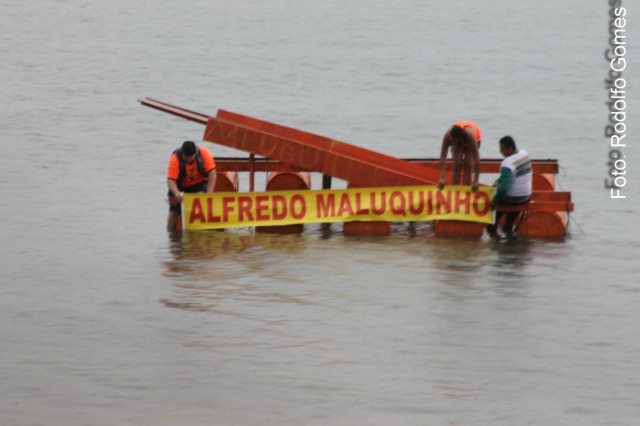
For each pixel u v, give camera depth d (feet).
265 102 201.16
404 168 100.99
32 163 129.90
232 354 64.85
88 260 85.71
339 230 97.04
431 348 65.98
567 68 252.83
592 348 66.23
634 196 113.91
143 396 58.80
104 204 107.34
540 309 73.61
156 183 118.73
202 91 216.74
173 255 87.35
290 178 99.14
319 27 368.68
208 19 394.73
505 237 94.22
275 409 57.11
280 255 87.40
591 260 86.53
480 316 72.02
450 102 198.29
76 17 393.91
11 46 296.10
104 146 143.95
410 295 76.48
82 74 237.86
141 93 211.00
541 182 102.89
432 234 95.35
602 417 56.44
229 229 97.14
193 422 55.57
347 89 219.00
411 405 57.67
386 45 312.50
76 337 67.77
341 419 55.93
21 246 90.22
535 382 60.90
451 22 385.70
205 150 96.58
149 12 416.87
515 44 313.94
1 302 74.74
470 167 96.68
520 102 197.88
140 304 74.28
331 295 76.38
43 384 60.34
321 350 65.51
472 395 59.06
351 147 102.78
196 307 73.67
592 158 139.85
